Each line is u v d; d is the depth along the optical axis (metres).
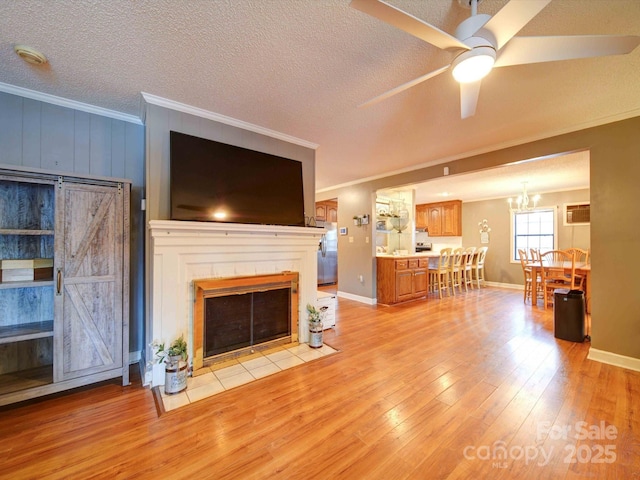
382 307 4.92
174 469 1.44
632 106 2.49
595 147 2.76
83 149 2.49
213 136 2.68
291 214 3.14
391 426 1.78
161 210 2.39
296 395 2.12
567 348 3.04
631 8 1.44
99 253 2.19
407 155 3.89
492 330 3.64
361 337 3.39
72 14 1.46
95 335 2.17
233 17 1.50
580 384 2.28
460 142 3.37
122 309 2.27
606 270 2.71
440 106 2.48
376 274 5.28
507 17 1.21
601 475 1.41
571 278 4.43
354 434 1.70
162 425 1.78
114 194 2.25
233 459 1.51
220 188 2.63
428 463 1.49
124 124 2.69
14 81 2.10
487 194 6.91
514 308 4.81
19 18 1.48
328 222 7.62
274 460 1.51
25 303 2.25
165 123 2.42
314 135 3.15
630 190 2.58
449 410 1.94
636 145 2.55
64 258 2.07
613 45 1.35
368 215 5.27
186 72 2.01
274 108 2.54
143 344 2.60
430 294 6.10
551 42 1.34
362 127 2.95
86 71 1.98
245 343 2.75
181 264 2.37
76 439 1.65
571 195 6.18
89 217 2.15
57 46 1.71
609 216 2.69
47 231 2.03
